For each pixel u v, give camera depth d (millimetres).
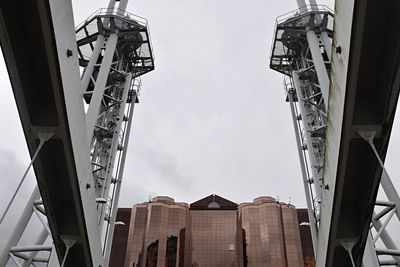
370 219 14086
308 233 65688
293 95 28797
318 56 23000
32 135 11953
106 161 24875
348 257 15688
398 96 10703
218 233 66625
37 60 10930
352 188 13875
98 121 25391
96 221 15492
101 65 22578
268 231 64250
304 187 24953
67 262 15625
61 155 12648
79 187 13273
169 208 67188
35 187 17406
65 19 11008
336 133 12078
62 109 11469
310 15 24781
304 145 26438
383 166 11023
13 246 16406
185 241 65000
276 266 61000
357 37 9758
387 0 9555
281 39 27984
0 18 9719
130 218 68125
